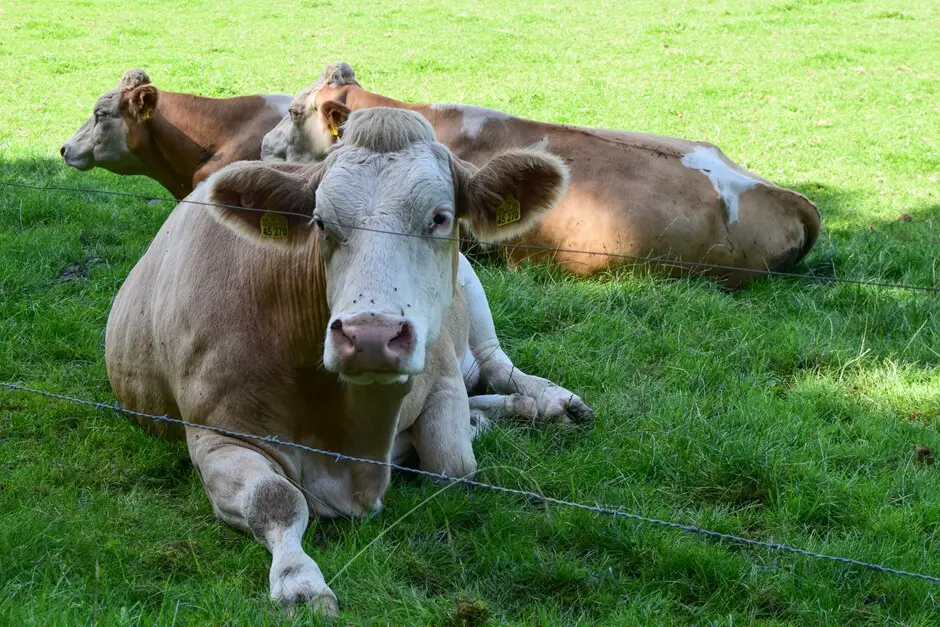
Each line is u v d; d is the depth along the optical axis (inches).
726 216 312.0
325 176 157.2
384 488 179.3
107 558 157.2
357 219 152.3
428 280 154.3
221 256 184.4
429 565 161.6
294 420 177.5
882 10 886.4
